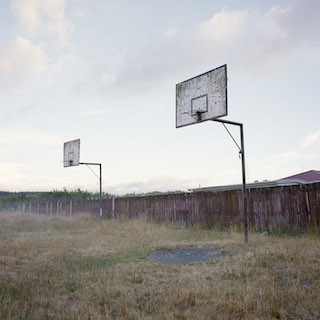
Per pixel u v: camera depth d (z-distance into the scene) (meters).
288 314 4.25
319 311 4.26
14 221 20.25
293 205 12.58
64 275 6.43
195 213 17.17
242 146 10.93
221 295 4.95
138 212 21.72
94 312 4.35
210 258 8.25
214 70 11.41
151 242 11.02
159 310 4.38
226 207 15.42
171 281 5.89
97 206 26.64
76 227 17.47
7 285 5.68
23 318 4.22
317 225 11.61
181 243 10.64
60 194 46.84
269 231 13.36
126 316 4.23
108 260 8.01
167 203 19.23
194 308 4.46
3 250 9.41
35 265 7.48
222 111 10.88
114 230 14.94
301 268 6.59
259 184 16.41
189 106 12.15
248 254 8.12
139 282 5.96
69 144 24.02
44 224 19.14
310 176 19.75
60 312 4.46
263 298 4.73
